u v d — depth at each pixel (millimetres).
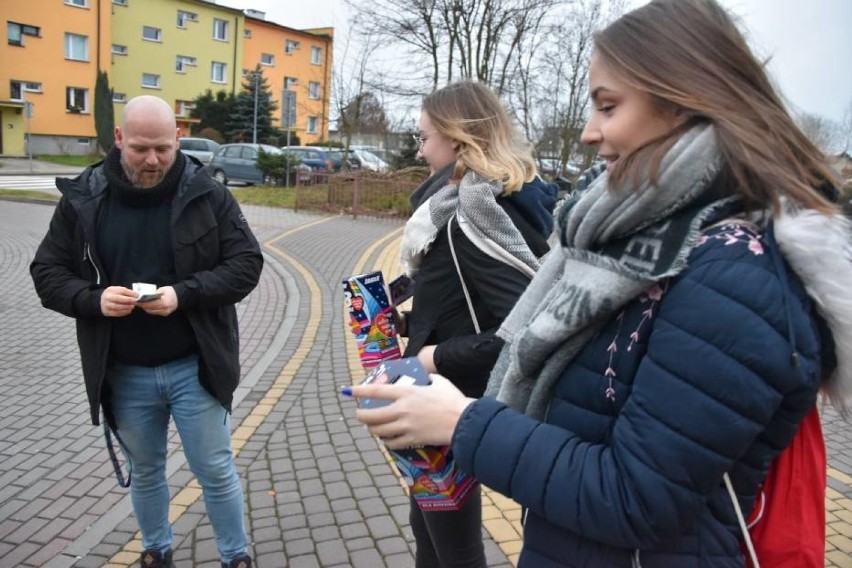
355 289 2029
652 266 969
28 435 4188
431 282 1940
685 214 983
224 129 40188
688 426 911
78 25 34531
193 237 2348
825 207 946
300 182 17344
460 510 1918
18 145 33312
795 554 1072
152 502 2623
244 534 2664
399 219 16172
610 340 1048
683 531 970
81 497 3441
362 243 12484
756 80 993
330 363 5664
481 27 18984
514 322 1263
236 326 2574
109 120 35406
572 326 1049
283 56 47531
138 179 2352
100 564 2871
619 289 996
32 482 3594
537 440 1029
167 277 2395
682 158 948
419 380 1187
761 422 910
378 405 1154
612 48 1042
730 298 911
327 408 4652
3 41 32188
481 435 1062
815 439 1112
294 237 12969
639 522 938
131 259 2371
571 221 1094
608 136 1060
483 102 1951
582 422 1071
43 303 2338
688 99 967
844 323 932
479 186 1828
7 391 4934
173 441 4082
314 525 3180
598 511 963
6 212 15398
